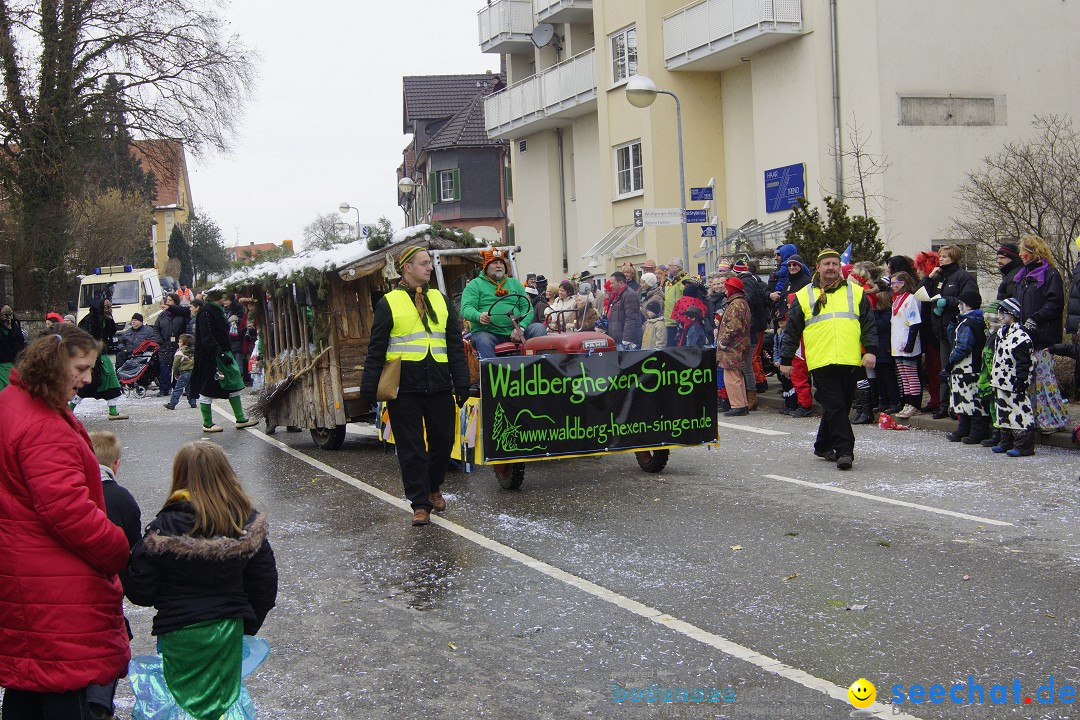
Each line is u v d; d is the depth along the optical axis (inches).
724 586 261.3
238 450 544.7
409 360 341.7
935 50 916.6
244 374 915.4
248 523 163.5
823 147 948.6
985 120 933.8
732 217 1127.6
